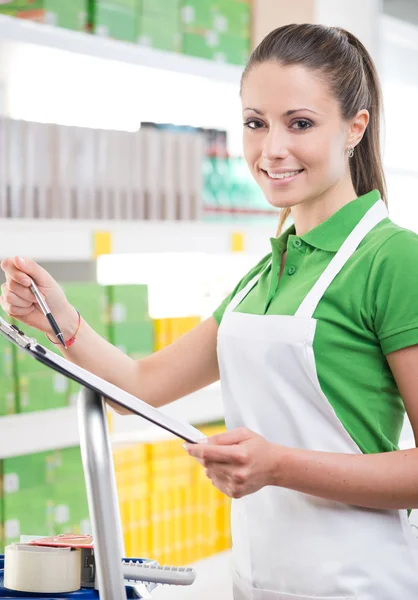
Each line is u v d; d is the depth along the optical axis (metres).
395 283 1.49
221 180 3.23
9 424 2.50
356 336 1.54
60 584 1.35
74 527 2.74
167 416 1.35
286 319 1.58
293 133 1.54
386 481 1.44
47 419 2.59
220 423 3.34
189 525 3.03
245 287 1.80
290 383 1.59
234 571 1.74
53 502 2.68
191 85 3.14
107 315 2.79
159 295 3.68
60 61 2.74
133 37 2.88
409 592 1.57
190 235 2.97
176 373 1.85
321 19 3.49
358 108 1.59
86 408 1.27
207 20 3.13
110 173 2.87
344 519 1.55
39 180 2.69
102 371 1.80
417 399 1.48
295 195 1.56
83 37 2.63
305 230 1.69
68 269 3.31
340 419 1.55
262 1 3.37
